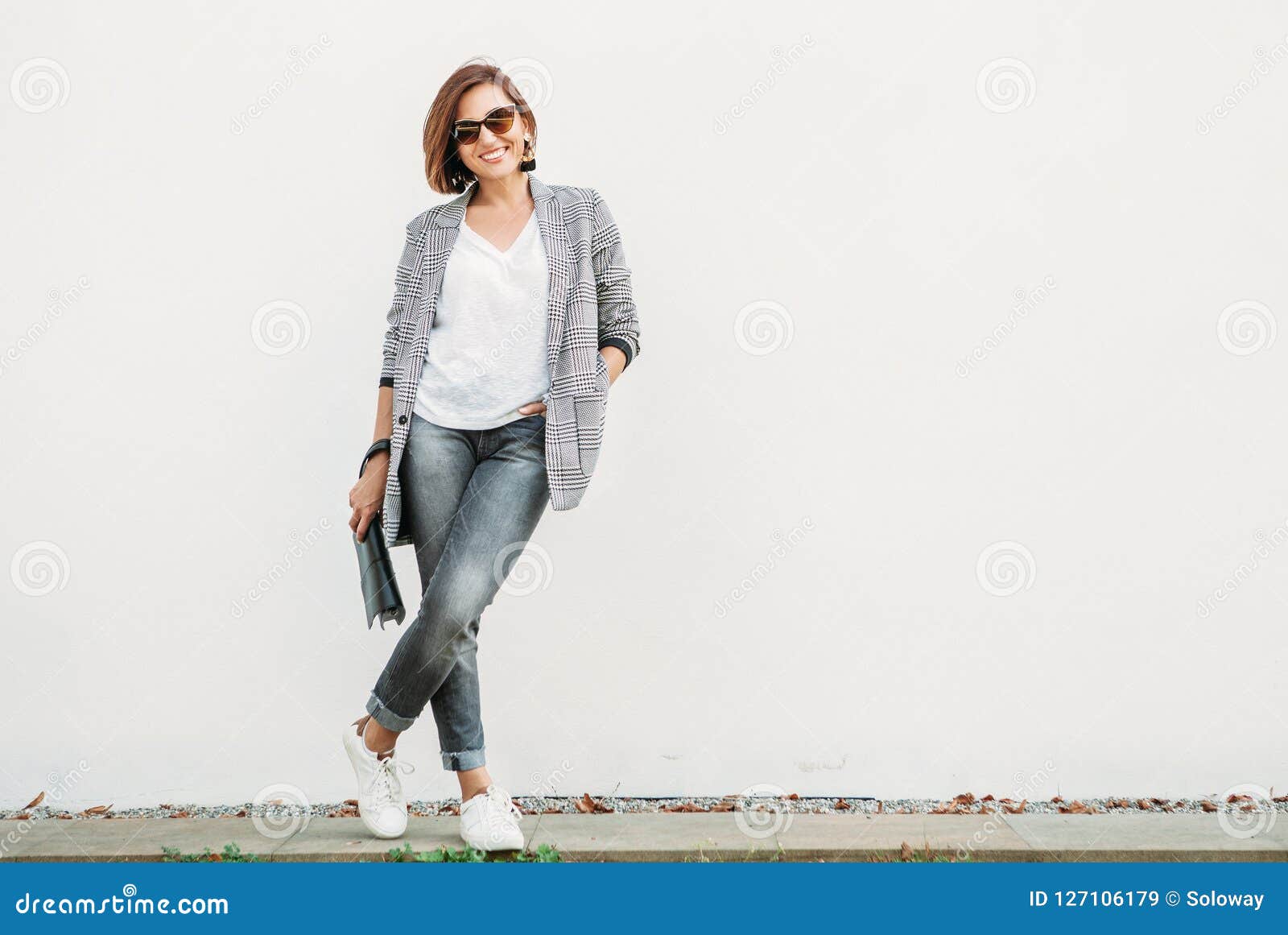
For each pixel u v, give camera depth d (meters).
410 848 4.68
